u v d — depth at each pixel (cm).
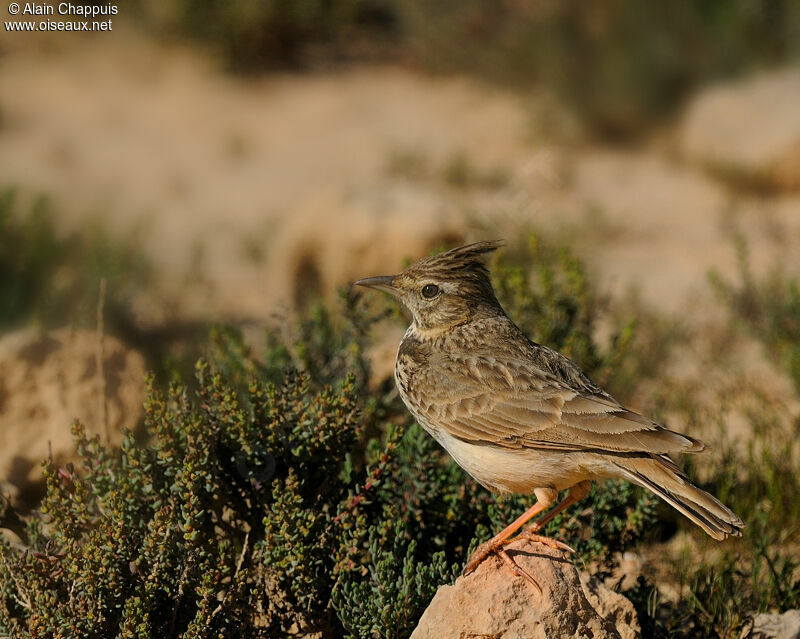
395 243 1850
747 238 2222
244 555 866
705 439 1336
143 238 2152
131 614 798
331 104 3122
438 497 952
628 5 3055
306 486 904
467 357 887
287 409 918
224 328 1252
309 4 3350
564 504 868
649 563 1099
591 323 1354
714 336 1702
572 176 2609
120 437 1091
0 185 2362
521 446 838
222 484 895
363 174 2634
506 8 3406
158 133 2861
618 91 2891
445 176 2552
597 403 831
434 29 3388
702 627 966
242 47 3269
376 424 1088
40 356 1096
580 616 787
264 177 2625
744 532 1116
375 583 851
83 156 2672
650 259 2105
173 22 3266
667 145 2844
